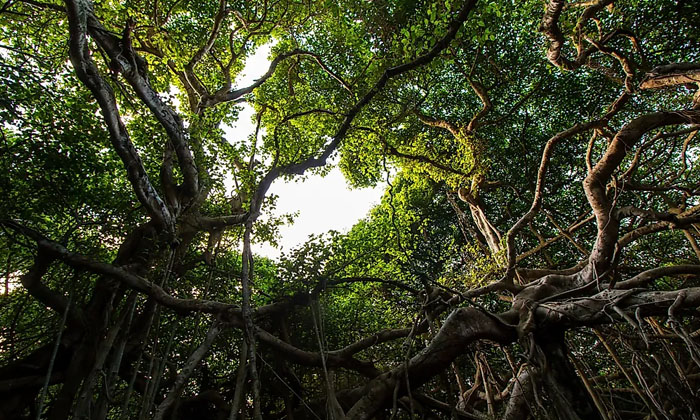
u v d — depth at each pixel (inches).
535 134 626.5
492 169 645.9
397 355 320.2
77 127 248.5
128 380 260.1
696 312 220.4
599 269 262.5
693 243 343.3
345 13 439.2
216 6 495.8
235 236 364.5
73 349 219.5
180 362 285.1
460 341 228.4
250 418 250.7
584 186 283.9
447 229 705.6
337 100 509.0
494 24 306.8
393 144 526.6
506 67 569.6
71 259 218.1
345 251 318.0
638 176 462.6
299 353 225.9
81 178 254.4
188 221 309.9
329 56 554.6
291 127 421.1
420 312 246.8
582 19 334.6
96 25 245.4
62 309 219.5
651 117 269.0
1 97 217.6
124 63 256.4
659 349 301.7
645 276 253.1
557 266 516.7
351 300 348.8
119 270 221.1
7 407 194.9
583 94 569.9
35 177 233.6
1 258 266.7
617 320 215.0
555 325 233.3
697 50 454.3
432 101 645.3
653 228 272.7
